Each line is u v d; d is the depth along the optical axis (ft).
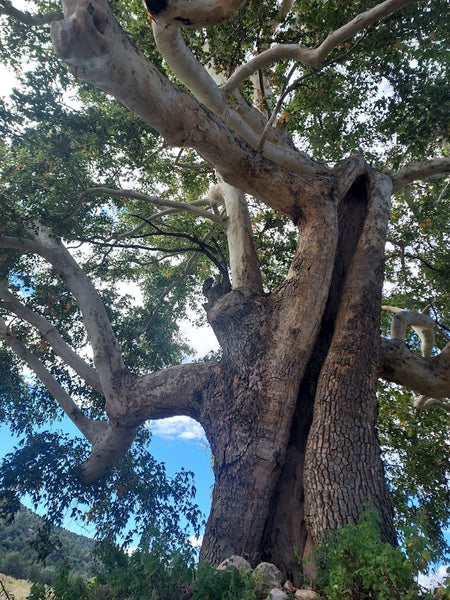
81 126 28.91
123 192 30.32
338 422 17.54
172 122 17.24
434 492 33.60
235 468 18.29
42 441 30.01
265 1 25.64
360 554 9.98
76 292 29.19
